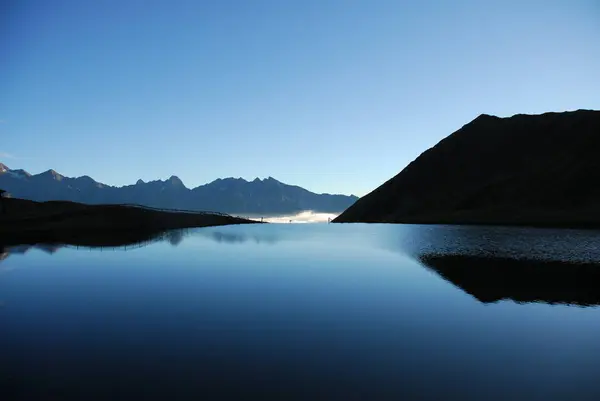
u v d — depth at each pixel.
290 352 9.35
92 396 6.98
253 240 43.19
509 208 94.88
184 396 6.99
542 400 7.04
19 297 15.38
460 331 11.14
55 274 20.89
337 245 37.78
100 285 17.81
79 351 9.37
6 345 9.80
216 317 12.48
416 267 23.50
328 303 14.45
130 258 27.44
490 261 26.05
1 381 7.63
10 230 52.84
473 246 36.50
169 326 11.48
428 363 8.73
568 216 79.25
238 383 7.57
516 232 56.38
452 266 23.97
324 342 10.12
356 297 15.42
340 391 7.27
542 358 9.12
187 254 29.94
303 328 11.31
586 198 88.94
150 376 7.88
